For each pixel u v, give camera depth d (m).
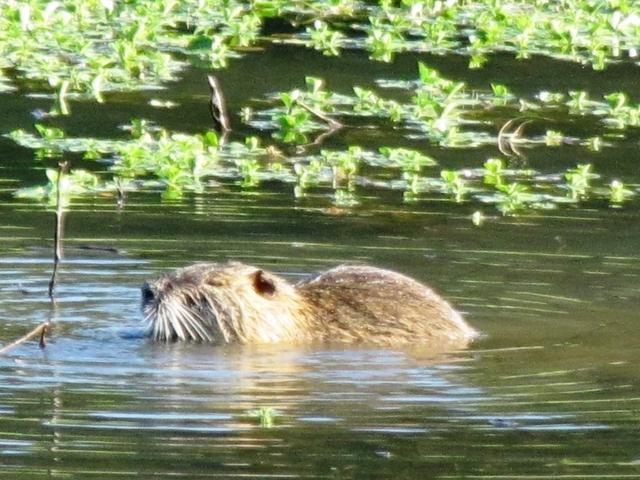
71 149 17.23
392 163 17.27
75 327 12.10
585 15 24.14
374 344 12.16
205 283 12.30
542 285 13.45
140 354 11.59
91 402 10.36
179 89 20.05
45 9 22.20
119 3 23.31
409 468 9.38
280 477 9.20
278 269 13.70
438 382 11.05
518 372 11.30
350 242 14.48
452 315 12.52
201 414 10.20
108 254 13.85
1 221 14.62
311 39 22.80
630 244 14.65
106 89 19.94
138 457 9.44
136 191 15.86
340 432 9.95
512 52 22.78
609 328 12.42
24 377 10.84
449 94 19.78
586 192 16.44
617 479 9.30
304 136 18.36
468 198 16.11
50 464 9.30
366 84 20.62
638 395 10.80
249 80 20.56
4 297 12.70
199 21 23.20
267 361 11.56
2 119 18.38
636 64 22.34
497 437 9.95
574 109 19.97
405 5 24.53
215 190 16.02
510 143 18.39
